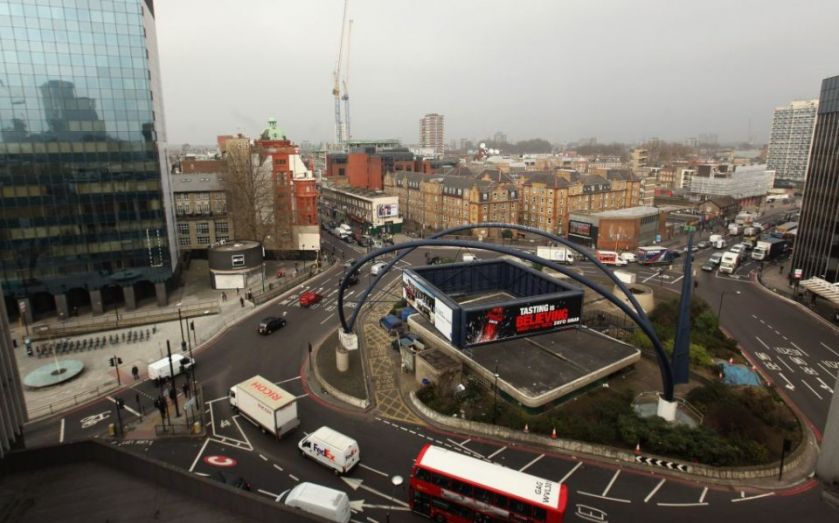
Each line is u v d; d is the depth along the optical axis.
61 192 69.50
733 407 43.25
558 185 128.38
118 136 71.25
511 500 28.70
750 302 79.88
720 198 169.88
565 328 48.97
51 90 67.31
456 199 134.38
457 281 66.38
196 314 73.75
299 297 82.31
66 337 65.88
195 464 38.25
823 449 36.75
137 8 69.38
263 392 43.19
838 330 67.56
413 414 45.91
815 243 84.75
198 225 105.94
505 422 42.88
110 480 26.70
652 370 54.06
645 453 39.06
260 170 106.62
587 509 33.56
